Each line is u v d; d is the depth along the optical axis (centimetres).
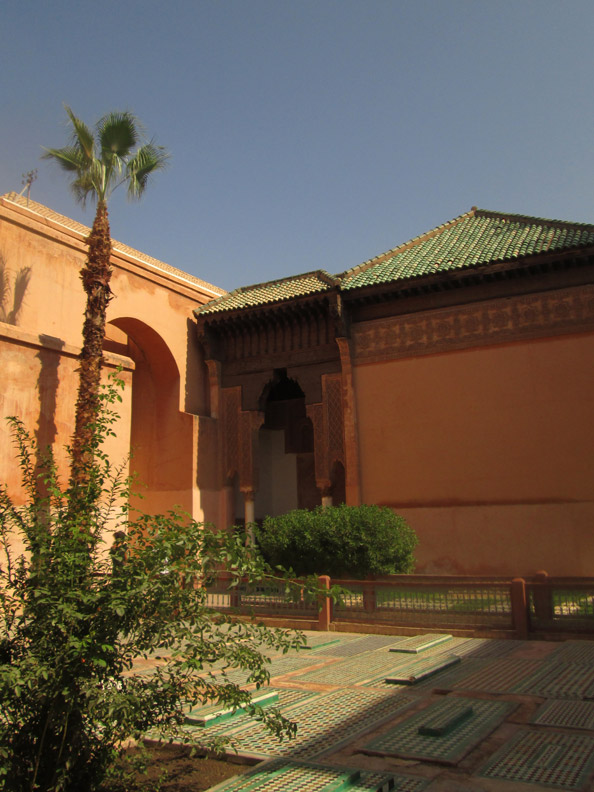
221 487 1773
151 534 384
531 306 1448
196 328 1823
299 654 802
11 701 331
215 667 715
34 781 331
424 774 383
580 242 1376
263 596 1107
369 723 484
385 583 1008
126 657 365
